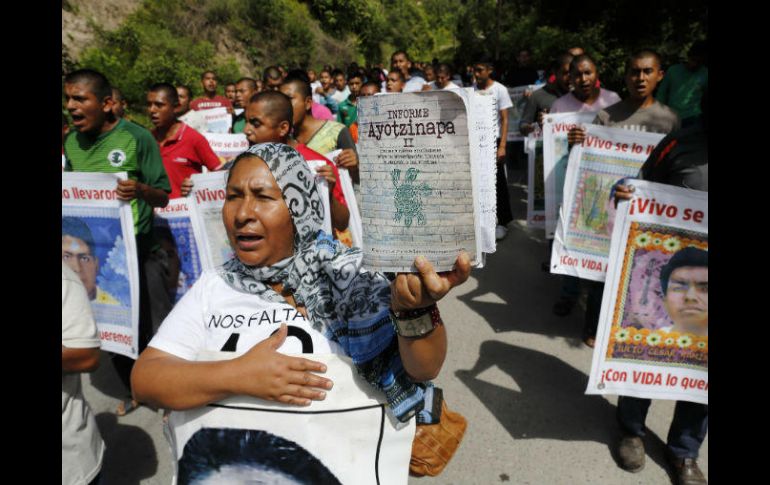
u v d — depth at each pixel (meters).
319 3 26.11
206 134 5.11
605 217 3.40
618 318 2.39
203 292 1.34
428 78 9.29
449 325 4.27
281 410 1.16
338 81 10.60
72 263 2.98
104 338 3.06
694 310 2.26
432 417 1.42
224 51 18.42
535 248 5.93
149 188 3.04
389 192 0.93
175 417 1.27
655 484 2.59
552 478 2.65
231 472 1.19
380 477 1.20
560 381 3.43
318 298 1.22
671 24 11.77
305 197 1.29
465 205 0.91
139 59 13.89
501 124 5.89
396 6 34.78
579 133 3.38
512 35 24.11
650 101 3.61
